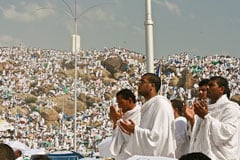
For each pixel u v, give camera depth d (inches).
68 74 6496.1
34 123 4758.9
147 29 683.4
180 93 3838.6
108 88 5949.8
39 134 4185.5
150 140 310.3
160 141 310.2
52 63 6820.9
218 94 316.8
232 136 301.7
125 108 341.4
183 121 347.6
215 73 4948.3
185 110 323.3
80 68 6614.2
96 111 5177.2
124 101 340.8
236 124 304.0
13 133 3494.1
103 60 6737.2
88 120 4756.4
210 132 298.7
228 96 321.7
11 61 6943.9
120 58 6555.1
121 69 6476.4
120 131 332.2
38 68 6707.7
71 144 3577.8
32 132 4284.0
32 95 5831.7
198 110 301.1
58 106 5408.5
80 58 6845.5
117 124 334.3
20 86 6127.0
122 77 6274.6
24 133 4185.5
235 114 307.0
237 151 307.0
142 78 330.6
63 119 4729.3
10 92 5841.5
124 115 341.7
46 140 3752.5
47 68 6683.1
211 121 298.2
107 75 6402.6
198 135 307.0
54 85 6097.4
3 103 5472.4
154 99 322.7
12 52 7204.7
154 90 328.5
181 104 381.1
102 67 6609.3
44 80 6289.4
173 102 381.7
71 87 5994.1
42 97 5738.2
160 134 310.0
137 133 311.9
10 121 4872.0
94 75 6378.0
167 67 5132.9
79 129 4318.4
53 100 5526.6
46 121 4982.8
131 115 339.9
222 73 4906.5
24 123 4722.0
